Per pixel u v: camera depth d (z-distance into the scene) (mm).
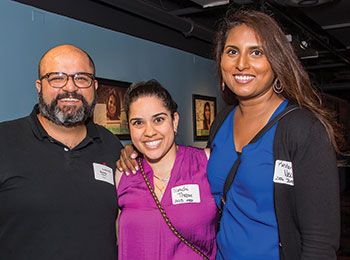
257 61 1410
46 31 3570
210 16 5867
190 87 5863
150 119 1616
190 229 1600
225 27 1518
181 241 1606
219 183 1578
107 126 4250
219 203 1613
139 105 1618
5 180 1653
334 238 1263
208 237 1639
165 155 1675
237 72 1440
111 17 4402
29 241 1650
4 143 1714
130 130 1667
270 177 1378
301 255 1312
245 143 1519
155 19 4211
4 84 3191
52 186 1682
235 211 1496
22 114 3334
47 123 1848
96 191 1750
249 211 1438
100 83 4164
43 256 1640
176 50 5570
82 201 1712
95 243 1722
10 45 3242
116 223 1850
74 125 1822
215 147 1633
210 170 1619
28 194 1648
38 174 1683
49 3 3621
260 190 1404
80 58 1862
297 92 1381
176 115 1695
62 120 1772
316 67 9328
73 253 1670
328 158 1263
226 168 1550
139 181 1689
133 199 1658
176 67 5555
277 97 1480
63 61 1821
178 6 5383
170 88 5414
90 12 4113
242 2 4375
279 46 1378
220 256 1610
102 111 4180
